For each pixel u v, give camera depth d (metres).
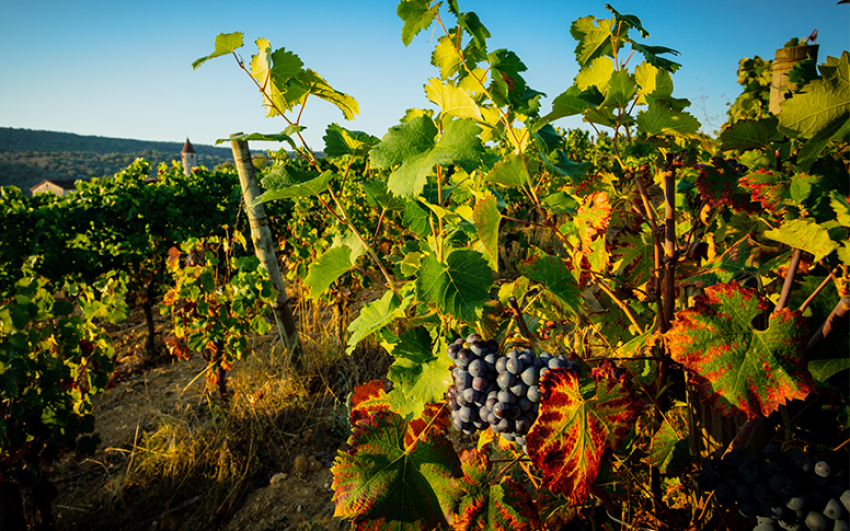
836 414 1.16
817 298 1.12
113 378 4.81
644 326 1.57
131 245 6.11
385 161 1.09
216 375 4.04
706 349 0.99
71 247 5.67
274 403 3.84
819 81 0.89
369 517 1.07
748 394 0.94
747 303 0.99
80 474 3.25
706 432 1.26
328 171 1.25
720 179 1.23
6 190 5.73
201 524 2.80
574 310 1.18
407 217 1.54
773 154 1.34
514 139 1.19
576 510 1.39
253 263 4.14
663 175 1.36
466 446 3.00
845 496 0.87
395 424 1.18
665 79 1.23
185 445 3.23
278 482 3.11
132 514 2.86
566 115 1.33
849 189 1.00
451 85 1.12
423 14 1.21
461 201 1.60
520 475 2.50
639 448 1.40
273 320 5.96
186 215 7.35
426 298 1.07
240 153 3.99
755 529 1.00
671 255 1.31
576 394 0.97
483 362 1.03
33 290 2.82
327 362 4.40
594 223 1.17
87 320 3.24
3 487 2.53
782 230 0.96
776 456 0.97
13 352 2.54
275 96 1.36
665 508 1.39
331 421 3.70
